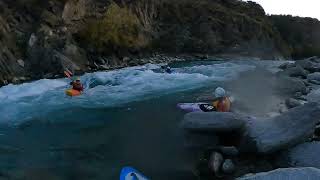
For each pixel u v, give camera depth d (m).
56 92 17.67
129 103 15.38
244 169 8.27
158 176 8.45
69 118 13.38
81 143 10.81
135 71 24.19
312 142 8.70
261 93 16.16
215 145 9.42
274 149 8.49
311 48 63.53
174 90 17.98
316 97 14.12
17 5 28.31
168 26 45.47
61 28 29.66
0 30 25.23
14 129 12.30
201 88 18.55
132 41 36.69
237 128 9.12
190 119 9.53
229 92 16.66
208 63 36.81
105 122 12.75
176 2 48.84
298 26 65.25
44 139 11.24
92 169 9.05
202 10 49.53
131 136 11.27
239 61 40.62
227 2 59.44
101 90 17.98
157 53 41.38
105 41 33.38
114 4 37.09
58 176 8.77
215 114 9.41
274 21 64.69
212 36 47.66
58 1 31.02
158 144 10.44
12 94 17.22
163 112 13.80
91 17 34.38
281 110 12.88
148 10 43.88
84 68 29.16
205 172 8.49
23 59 25.67
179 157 9.44
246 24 52.44
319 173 6.52
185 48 44.38
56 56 25.94
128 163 9.25
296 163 8.10
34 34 26.77
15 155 10.09
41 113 14.02
